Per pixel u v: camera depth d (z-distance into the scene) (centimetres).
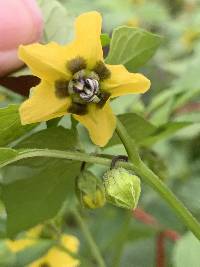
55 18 7
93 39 6
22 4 6
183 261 7
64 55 6
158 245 10
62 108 6
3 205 7
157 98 9
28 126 6
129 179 6
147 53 7
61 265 9
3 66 7
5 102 9
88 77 6
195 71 9
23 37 6
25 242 9
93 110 6
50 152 6
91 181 7
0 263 9
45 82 6
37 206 7
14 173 7
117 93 6
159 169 9
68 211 10
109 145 7
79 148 7
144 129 7
